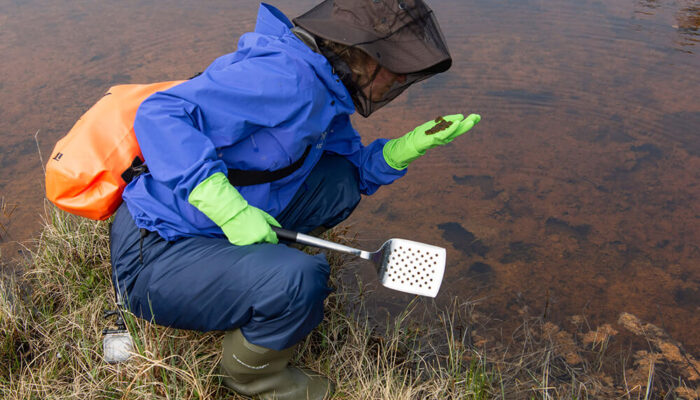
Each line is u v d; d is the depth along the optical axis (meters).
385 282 2.15
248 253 1.82
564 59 4.46
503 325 2.47
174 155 1.76
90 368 2.06
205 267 1.82
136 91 2.11
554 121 3.81
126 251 1.94
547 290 2.64
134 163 1.96
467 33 4.84
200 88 1.83
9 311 2.29
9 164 3.38
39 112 3.85
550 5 5.37
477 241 2.92
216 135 1.87
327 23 1.92
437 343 2.39
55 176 1.90
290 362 2.18
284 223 2.38
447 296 2.61
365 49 1.81
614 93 4.05
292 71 1.88
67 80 4.22
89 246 2.61
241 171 1.97
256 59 1.89
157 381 2.00
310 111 1.92
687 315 2.50
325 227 2.54
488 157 3.52
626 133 3.68
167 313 1.86
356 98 2.08
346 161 2.51
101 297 2.34
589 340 2.39
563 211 3.11
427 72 1.98
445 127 2.21
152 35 4.87
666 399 2.15
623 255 2.82
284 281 1.74
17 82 4.21
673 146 3.56
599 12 5.20
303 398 2.02
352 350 2.24
